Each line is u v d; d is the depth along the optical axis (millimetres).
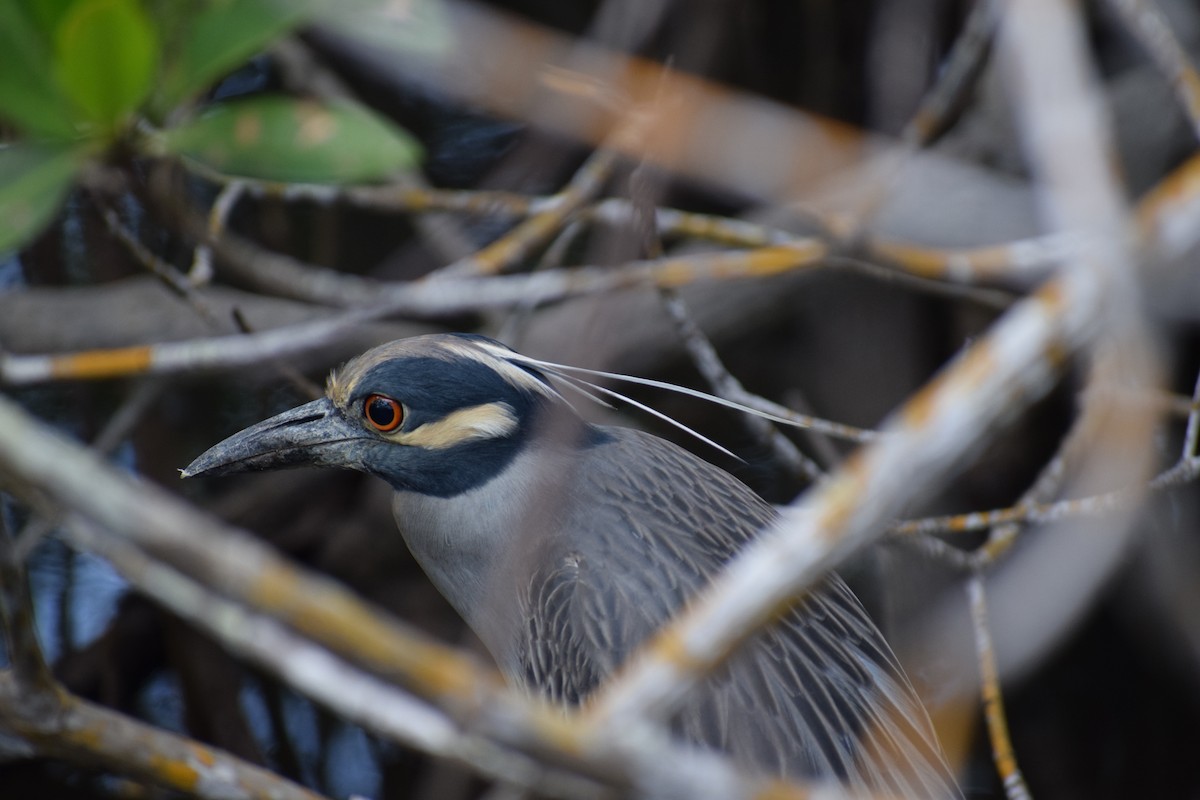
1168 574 9289
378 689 3129
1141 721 10984
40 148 4105
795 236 9414
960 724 7363
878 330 10195
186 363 7039
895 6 9984
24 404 10992
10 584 4262
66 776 9586
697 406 11188
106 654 10391
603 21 8586
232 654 10023
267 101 4336
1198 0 9914
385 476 7590
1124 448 6734
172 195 4617
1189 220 3375
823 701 6852
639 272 7355
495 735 2891
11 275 10820
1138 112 9570
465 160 11297
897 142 9523
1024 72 4980
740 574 3057
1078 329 3219
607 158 8031
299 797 4652
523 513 7398
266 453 7496
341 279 9023
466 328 10812
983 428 3105
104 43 3844
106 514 2818
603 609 7000
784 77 10945
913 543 6930
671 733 6516
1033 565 6559
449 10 7891
